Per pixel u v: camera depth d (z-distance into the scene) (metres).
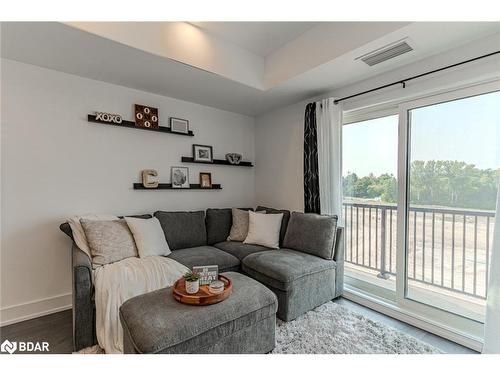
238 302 1.57
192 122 3.45
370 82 2.60
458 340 1.92
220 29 2.45
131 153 2.94
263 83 2.95
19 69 2.27
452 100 2.09
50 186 2.43
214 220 3.32
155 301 1.53
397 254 2.41
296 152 3.47
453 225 2.18
